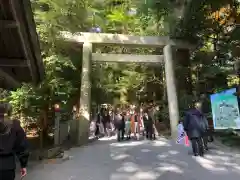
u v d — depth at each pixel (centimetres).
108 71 1833
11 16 326
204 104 1122
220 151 751
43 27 941
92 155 760
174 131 1127
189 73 1414
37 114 930
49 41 970
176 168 560
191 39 1241
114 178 496
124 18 1593
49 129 1048
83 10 998
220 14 1285
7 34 383
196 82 1416
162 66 1501
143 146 892
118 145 950
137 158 684
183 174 510
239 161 612
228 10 1234
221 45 1263
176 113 1154
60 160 666
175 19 1216
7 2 296
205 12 1160
